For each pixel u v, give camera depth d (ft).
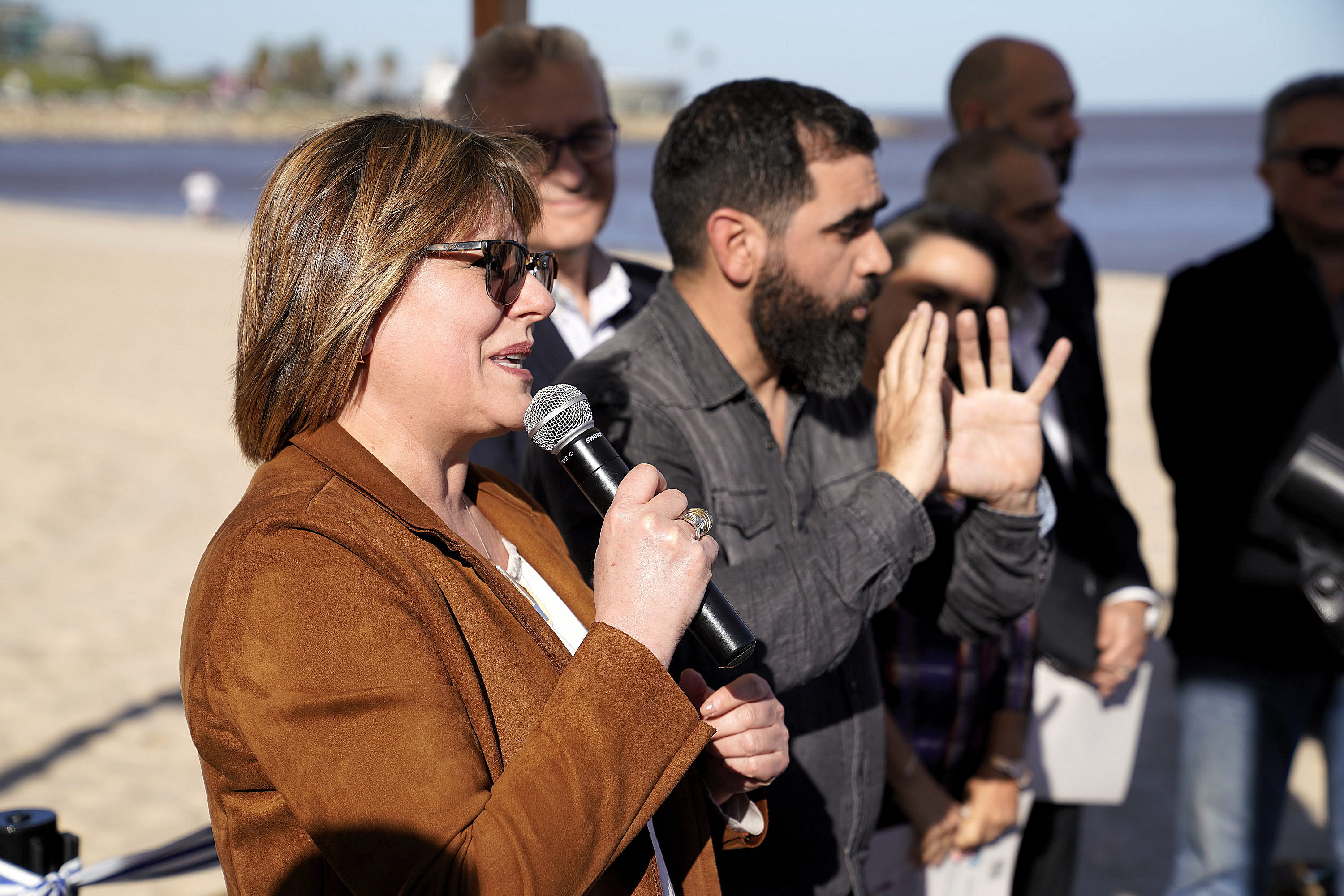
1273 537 9.46
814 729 6.23
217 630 3.81
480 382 4.42
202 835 7.77
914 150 340.59
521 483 7.04
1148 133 484.33
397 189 4.22
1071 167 14.46
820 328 6.30
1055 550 8.42
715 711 4.92
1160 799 14.43
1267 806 9.74
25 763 14.57
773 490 6.42
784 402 6.86
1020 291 8.93
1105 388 11.24
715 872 4.92
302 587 3.78
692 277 6.56
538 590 5.05
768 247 6.20
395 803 3.58
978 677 8.44
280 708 3.63
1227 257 10.16
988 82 13.94
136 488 26.89
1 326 49.01
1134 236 141.49
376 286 4.16
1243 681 9.65
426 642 3.91
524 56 9.53
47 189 204.64
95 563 22.04
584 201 9.74
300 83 581.53
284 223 4.28
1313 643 9.49
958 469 6.32
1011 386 6.61
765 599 5.56
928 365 6.04
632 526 4.19
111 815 13.34
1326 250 9.89
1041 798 9.39
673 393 6.28
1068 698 9.27
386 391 4.41
